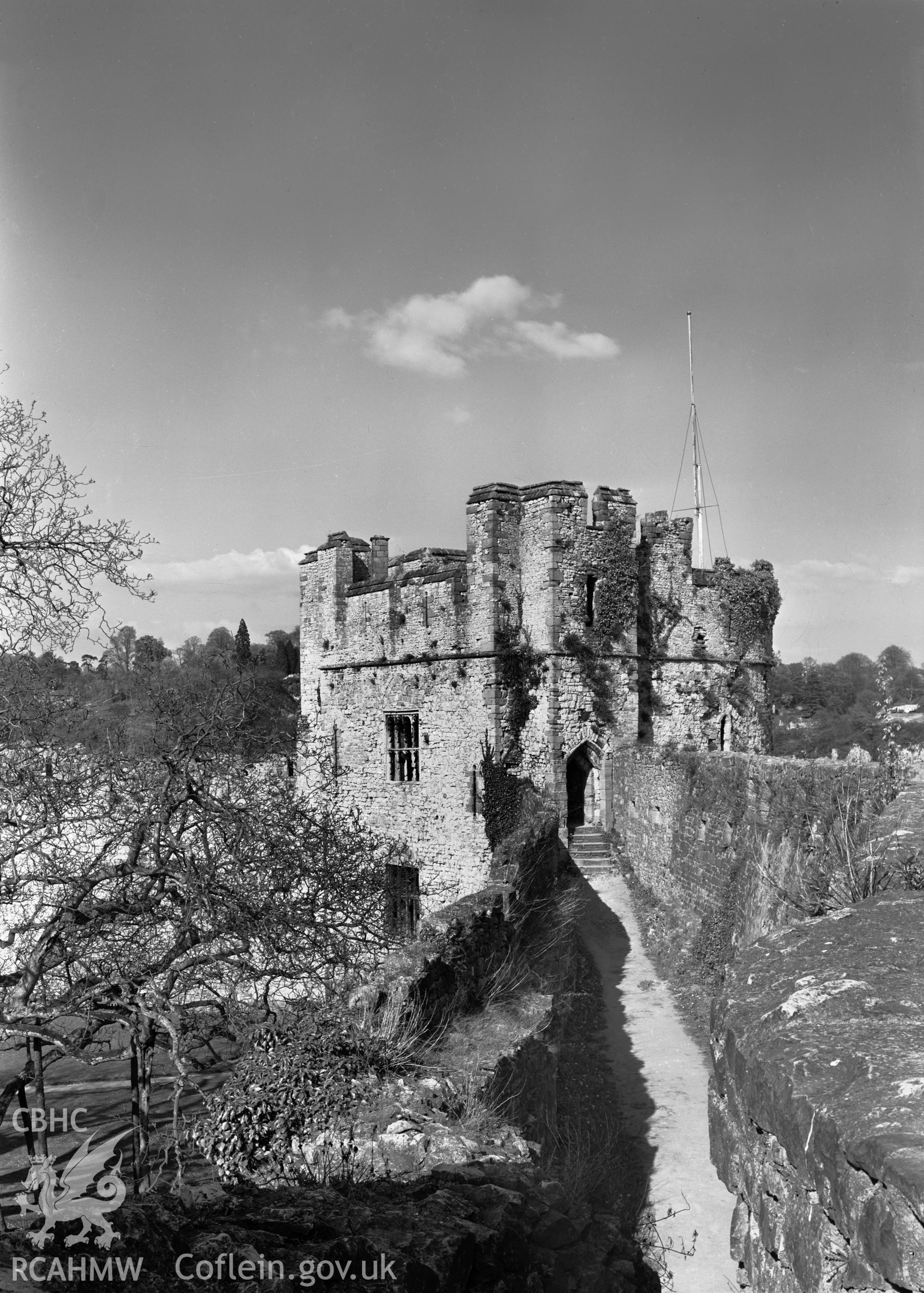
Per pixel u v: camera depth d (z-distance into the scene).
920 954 4.20
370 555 39.50
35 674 11.67
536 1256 5.85
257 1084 8.59
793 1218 3.17
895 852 8.25
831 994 3.82
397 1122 8.00
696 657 35.53
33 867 11.43
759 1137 3.54
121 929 11.69
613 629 31.83
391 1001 10.39
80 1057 10.27
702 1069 16.23
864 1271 2.64
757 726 37.28
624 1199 11.45
